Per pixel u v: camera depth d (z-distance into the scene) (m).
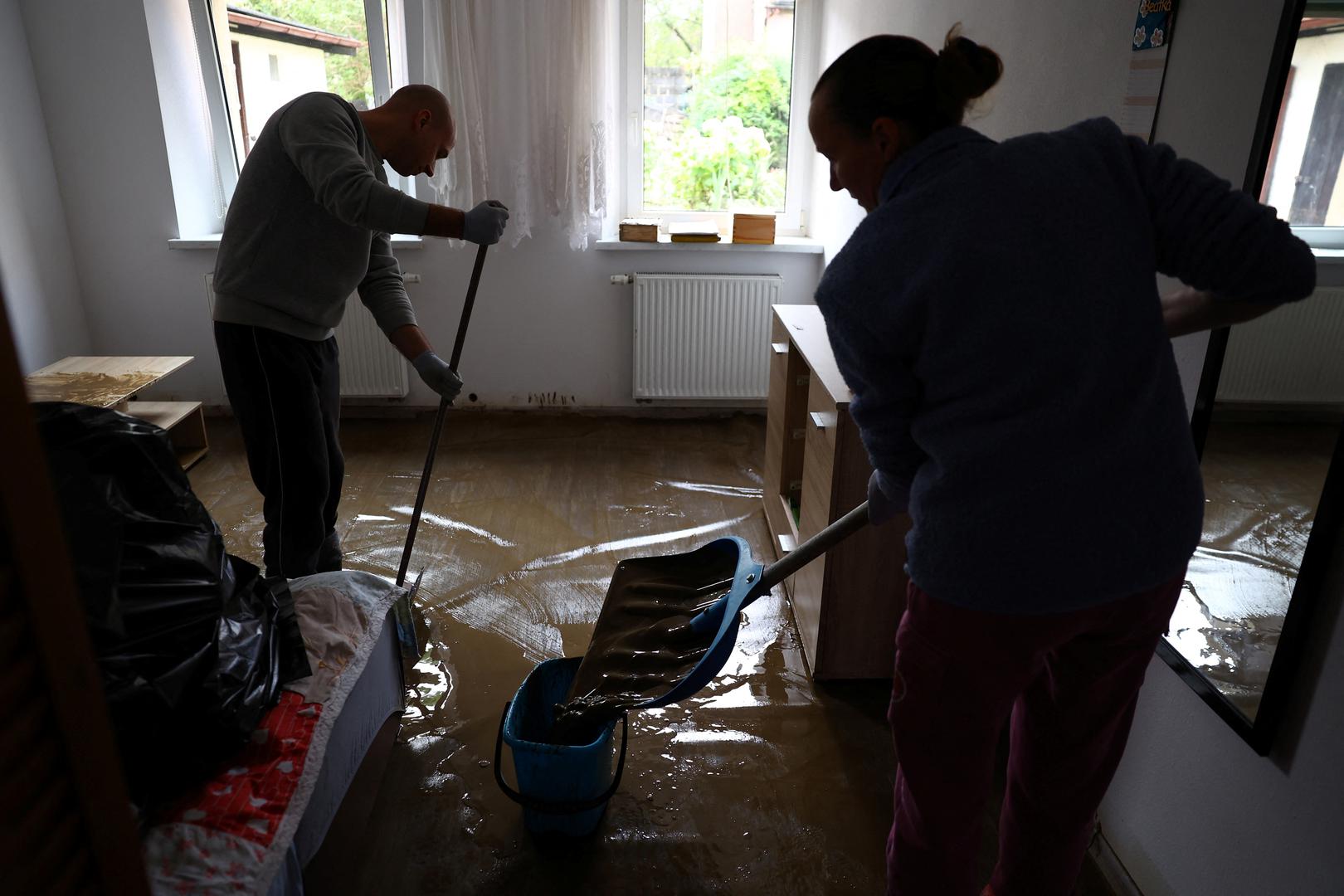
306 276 2.12
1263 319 1.27
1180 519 1.02
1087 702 1.18
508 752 1.99
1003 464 0.98
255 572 1.73
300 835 1.49
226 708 1.42
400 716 2.06
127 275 3.84
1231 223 0.94
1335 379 1.12
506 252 3.88
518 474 3.48
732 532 3.04
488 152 3.63
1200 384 1.40
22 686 0.61
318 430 2.25
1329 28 1.12
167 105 3.67
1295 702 1.22
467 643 2.39
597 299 3.97
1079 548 0.98
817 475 2.20
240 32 3.83
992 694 1.12
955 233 0.95
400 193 1.97
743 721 2.10
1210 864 1.40
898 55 1.05
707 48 3.86
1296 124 1.18
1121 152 1.00
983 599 1.02
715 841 1.75
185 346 3.94
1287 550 1.21
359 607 1.84
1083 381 0.95
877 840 1.76
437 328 3.99
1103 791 1.27
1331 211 1.12
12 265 3.46
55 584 0.63
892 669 2.21
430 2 3.41
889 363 1.04
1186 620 1.46
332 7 3.76
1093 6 1.73
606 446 3.78
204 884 1.24
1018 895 1.34
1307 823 1.20
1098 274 0.94
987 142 1.03
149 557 1.48
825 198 3.81
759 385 4.04
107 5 3.50
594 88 3.54
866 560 2.09
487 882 1.65
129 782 1.30
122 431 1.58
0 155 3.39
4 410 0.56
